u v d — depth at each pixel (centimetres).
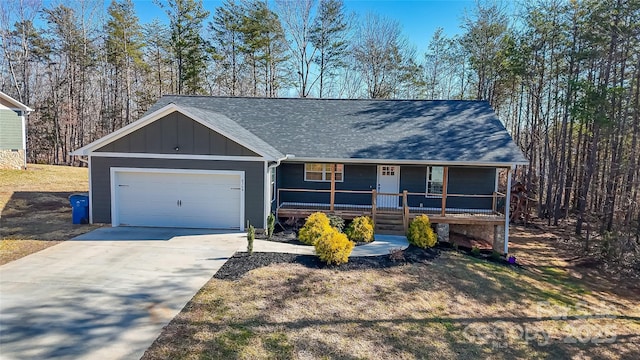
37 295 738
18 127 2216
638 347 840
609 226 1778
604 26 1809
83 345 569
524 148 3066
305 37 3403
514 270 1255
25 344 564
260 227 1295
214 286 819
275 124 1662
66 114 3466
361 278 955
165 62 3434
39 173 2205
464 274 1097
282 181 1609
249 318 696
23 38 3306
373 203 1412
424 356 659
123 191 1308
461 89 3438
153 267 916
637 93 1703
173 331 626
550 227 2114
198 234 1233
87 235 1190
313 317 732
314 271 962
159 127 1274
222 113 1747
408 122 1664
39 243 1095
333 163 1445
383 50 3462
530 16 2358
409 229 1312
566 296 1105
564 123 2241
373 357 628
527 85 2564
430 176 1584
